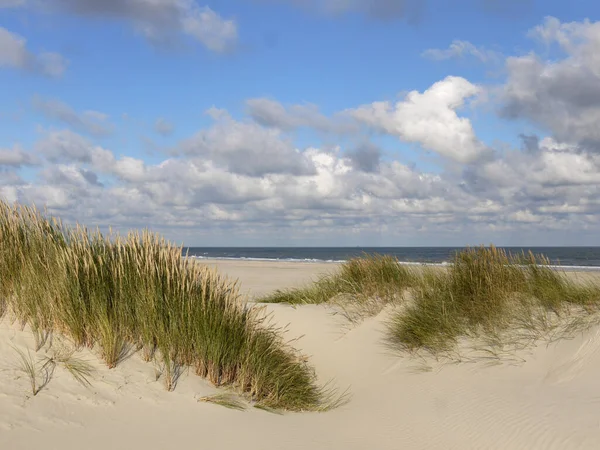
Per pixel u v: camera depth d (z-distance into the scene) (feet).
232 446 12.57
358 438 14.28
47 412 12.61
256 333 19.95
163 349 16.75
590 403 15.37
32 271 17.07
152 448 11.89
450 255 29.60
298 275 78.28
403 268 32.45
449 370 21.02
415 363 22.44
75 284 16.69
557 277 25.89
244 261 146.51
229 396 16.44
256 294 48.16
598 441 12.89
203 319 17.80
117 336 16.62
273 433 13.93
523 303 24.03
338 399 19.34
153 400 14.67
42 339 15.76
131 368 15.94
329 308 30.60
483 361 20.99
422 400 18.31
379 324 26.81
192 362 17.56
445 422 15.72
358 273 32.78
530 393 17.38
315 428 14.97
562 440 13.34
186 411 14.56
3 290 17.19
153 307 17.39
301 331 27.86
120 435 12.35
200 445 12.41
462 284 26.22
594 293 23.98
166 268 18.92
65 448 11.20
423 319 24.48
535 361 20.02
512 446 13.52
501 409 16.21
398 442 14.11
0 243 18.07
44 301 16.61
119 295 17.63
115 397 14.24
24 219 19.63
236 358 17.95
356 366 23.47
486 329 23.03
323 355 25.18
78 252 18.06
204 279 19.07
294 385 18.63
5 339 15.35
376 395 19.66
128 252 19.49
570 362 19.03
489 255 27.45
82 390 14.06
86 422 12.67
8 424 11.66
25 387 13.39
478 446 13.75
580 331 20.84
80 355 15.71
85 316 16.35
